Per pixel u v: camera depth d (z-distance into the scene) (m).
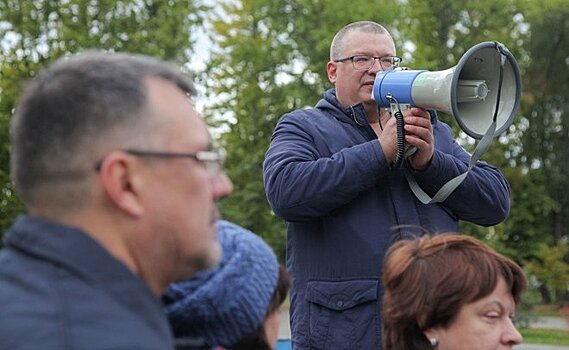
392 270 2.39
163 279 1.69
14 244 1.59
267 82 24.58
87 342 1.46
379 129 3.92
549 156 31.91
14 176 1.62
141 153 1.60
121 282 1.56
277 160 3.75
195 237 1.67
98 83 1.59
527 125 32.09
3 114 21.91
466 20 28.38
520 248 30.41
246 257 1.96
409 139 3.56
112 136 1.58
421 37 28.08
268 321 2.09
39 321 1.46
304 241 3.74
